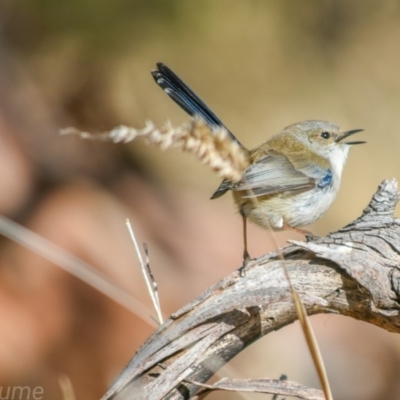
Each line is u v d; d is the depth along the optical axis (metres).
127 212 13.59
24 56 15.24
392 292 5.52
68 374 11.14
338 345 13.17
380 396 12.91
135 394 5.37
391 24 17.88
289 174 9.12
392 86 17.31
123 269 12.41
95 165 14.32
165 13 16.14
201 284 12.99
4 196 12.93
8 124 13.88
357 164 16.45
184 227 13.91
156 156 15.16
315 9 17.38
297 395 5.24
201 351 5.45
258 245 14.10
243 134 16.44
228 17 16.70
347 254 5.62
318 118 16.83
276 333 12.93
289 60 17.25
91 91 15.41
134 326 11.83
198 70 16.53
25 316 11.42
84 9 15.61
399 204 15.23
